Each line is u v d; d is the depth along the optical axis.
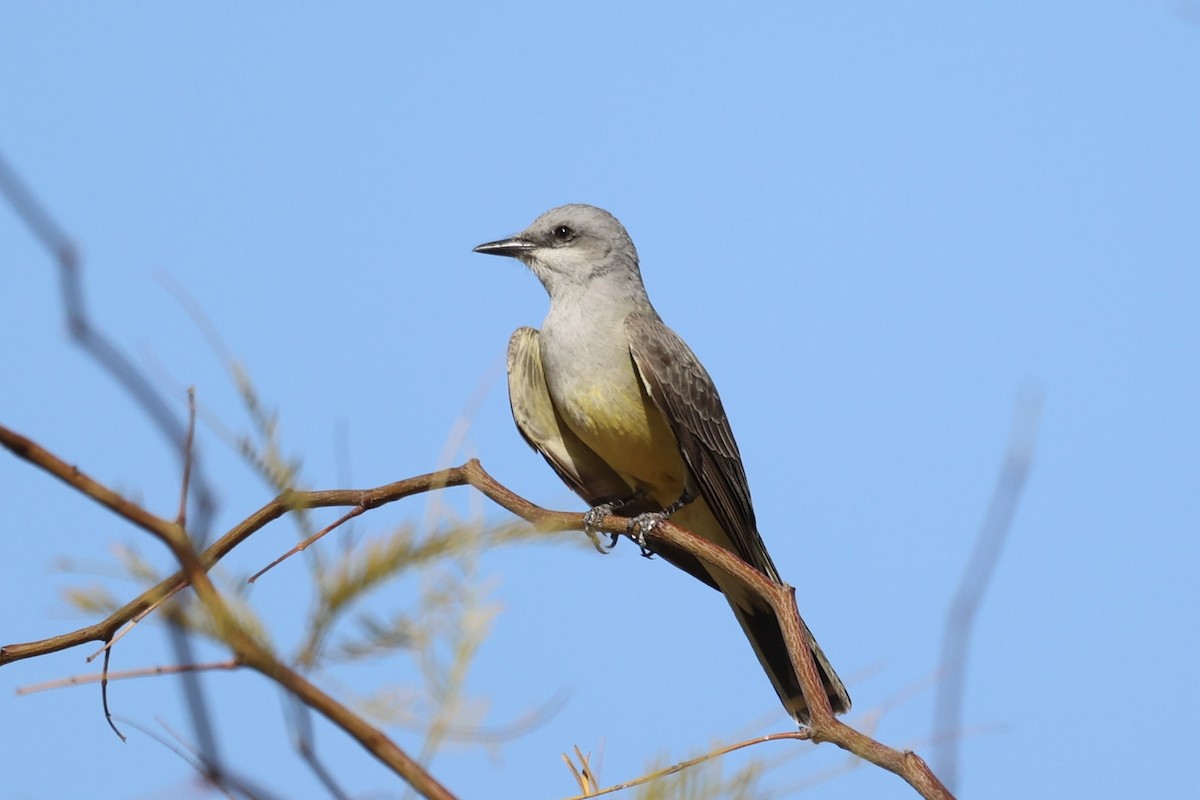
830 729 4.79
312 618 2.40
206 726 2.49
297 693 2.46
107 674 3.03
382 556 2.41
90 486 2.70
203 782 2.49
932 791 4.56
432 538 2.45
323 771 2.50
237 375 2.62
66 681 3.04
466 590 2.44
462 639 2.42
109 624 4.24
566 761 3.51
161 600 2.53
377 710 2.45
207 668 2.47
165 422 2.64
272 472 2.59
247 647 2.43
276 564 2.80
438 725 2.41
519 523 2.53
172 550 2.59
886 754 4.69
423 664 2.41
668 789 2.80
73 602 2.53
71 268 2.69
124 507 2.62
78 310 2.67
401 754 2.68
